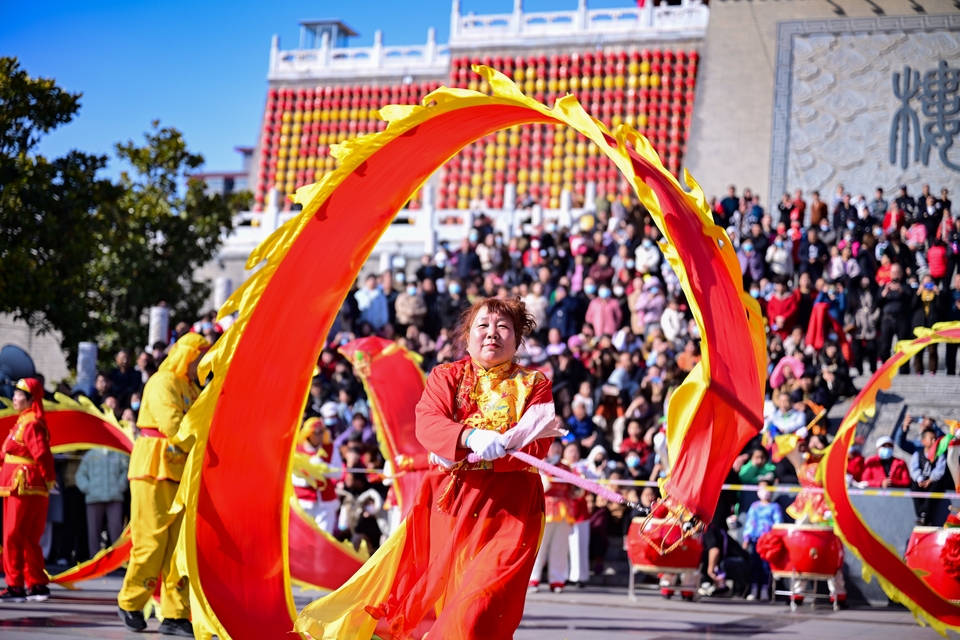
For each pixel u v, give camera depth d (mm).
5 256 16812
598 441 13398
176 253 21688
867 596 11531
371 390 9828
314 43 33875
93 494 12148
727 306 4324
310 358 5715
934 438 11539
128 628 7094
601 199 20312
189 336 7250
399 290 19109
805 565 10406
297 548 8180
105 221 20828
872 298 16469
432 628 4070
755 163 25203
